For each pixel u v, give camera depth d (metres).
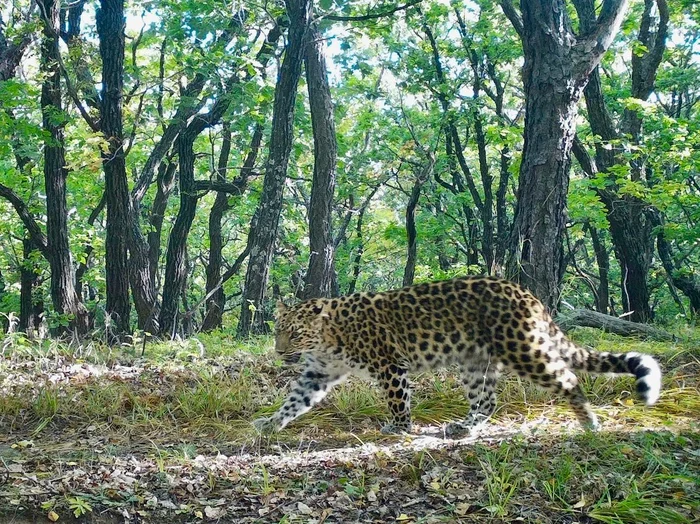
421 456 6.35
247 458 6.96
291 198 28.83
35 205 22.73
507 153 21.34
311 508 5.77
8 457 7.07
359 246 31.19
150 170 19.67
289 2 15.21
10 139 18.19
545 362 7.08
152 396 8.79
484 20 24.56
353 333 7.72
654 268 25.91
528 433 7.16
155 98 22.03
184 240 19.45
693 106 27.59
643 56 20.44
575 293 28.17
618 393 8.50
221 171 25.39
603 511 5.32
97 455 7.12
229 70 19.23
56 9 17.14
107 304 16.77
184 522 5.73
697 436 6.72
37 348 10.81
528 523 5.35
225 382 9.07
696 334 11.66
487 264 25.05
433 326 7.50
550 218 10.55
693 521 5.16
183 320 19.42
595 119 17.92
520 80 27.80
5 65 18.09
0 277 27.94
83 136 22.08
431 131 27.08
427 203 28.20
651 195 17.41
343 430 7.98
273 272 29.28
